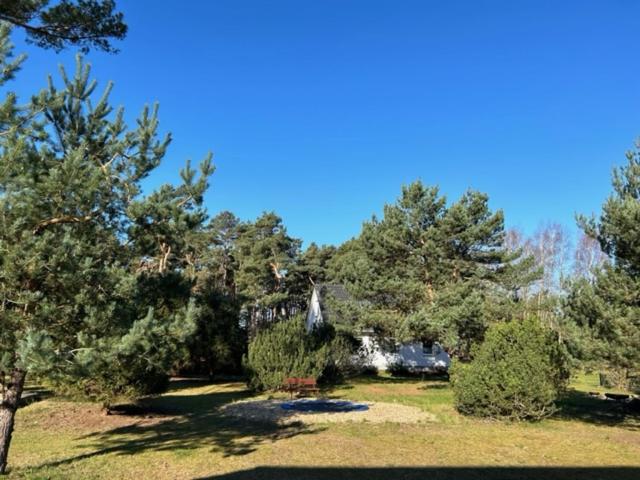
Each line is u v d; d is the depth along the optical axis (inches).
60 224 263.7
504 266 876.0
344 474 310.5
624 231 407.5
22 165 234.5
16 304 245.1
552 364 518.6
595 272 428.5
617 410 585.0
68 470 308.7
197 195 303.0
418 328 780.6
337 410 573.9
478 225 842.8
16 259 223.9
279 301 1761.8
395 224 898.1
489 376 517.3
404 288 827.4
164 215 286.7
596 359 403.2
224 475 305.6
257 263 1801.2
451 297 754.8
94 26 379.9
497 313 792.9
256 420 512.1
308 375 761.0
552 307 589.9
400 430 458.0
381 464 336.5
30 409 573.0
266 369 759.7
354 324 896.9
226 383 915.4
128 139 293.3
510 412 511.2
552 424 495.2
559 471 320.2
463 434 440.5
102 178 256.4
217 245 2071.9
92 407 583.2
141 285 304.7
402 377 1045.2
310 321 1459.2
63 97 280.2
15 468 308.2
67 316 250.8
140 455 356.8
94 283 263.6
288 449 378.3
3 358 216.4
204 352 949.2
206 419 518.9
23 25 362.3
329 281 1982.0
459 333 753.6
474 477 307.1
